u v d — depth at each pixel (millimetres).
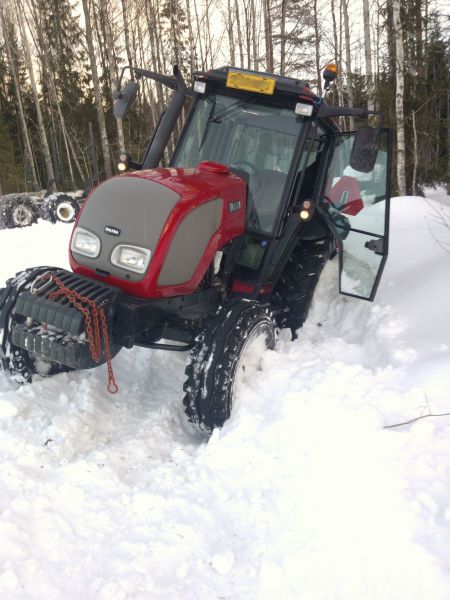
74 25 24828
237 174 3803
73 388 3420
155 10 20172
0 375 3400
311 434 2725
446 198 13742
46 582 2061
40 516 2340
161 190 3090
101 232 3084
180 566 2197
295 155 3676
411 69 15367
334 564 2096
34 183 22844
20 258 6660
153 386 3789
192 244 3123
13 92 29188
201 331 3191
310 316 4629
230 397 3070
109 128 25000
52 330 2932
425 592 1924
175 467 2855
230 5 19484
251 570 2184
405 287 4566
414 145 14148
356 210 4262
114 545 2291
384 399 2914
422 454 2488
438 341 3561
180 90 3875
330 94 19719
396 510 2223
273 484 2596
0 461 2605
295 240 4066
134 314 2955
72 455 2828
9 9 21984
